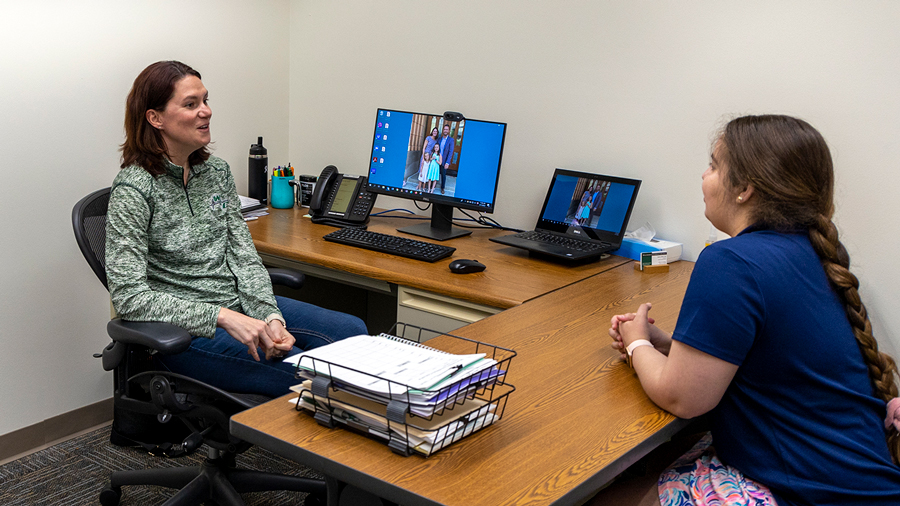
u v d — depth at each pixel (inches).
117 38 93.4
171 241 70.1
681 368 42.6
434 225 102.8
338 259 83.8
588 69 95.7
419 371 40.9
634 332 51.9
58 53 87.0
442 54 107.3
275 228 99.6
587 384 50.1
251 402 61.1
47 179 88.6
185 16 102.3
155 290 69.7
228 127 113.7
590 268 87.0
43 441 92.7
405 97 112.3
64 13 86.7
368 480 36.0
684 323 42.8
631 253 92.7
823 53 80.0
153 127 68.1
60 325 93.0
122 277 63.7
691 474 46.4
